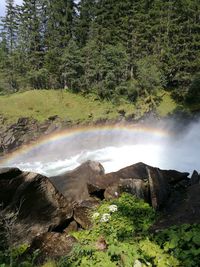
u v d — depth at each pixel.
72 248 5.51
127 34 52.66
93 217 6.95
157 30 51.94
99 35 52.28
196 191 7.12
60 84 54.03
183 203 6.74
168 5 51.09
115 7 53.88
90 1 57.06
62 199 7.27
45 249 5.88
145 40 50.88
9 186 6.50
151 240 5.07
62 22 55.84
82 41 57.25
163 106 46.72
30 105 41.88
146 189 7.92
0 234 6.26
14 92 53.59
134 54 51.81
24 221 6.67
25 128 38.00
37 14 57.09
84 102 46.75
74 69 49.44
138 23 51.06
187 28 50.00
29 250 5.93
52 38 54.78
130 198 7.50
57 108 43.28
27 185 6.72
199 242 4.55
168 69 49.69
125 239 5.41
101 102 47.28
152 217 6.53
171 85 52.72
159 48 51.88
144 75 46.91
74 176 10.56
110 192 8.24
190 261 4.23
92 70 49.03
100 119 42.38
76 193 9.43
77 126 41.12
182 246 4.56
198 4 49.53
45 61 52.66
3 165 32.22
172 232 4.98
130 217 6.58
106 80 46.97
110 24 53.78
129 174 9.72
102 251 4.95
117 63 49.00
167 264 4.21
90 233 6.23
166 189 7.98
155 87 47.56
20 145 36.81
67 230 7.14
